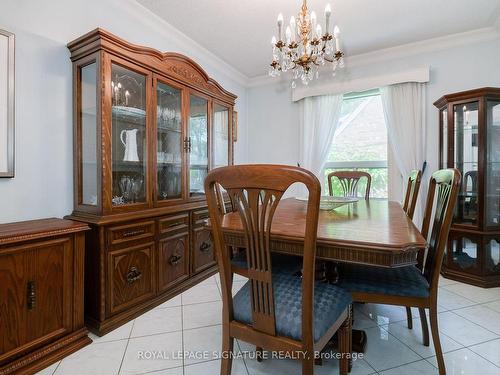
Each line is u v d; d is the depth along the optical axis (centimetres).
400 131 293
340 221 138
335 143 342
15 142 157
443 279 249
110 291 167
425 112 285
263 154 387
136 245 184
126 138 191
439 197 141
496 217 239
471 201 246
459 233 245
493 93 231
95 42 164
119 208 175
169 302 206
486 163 235
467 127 247
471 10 228
